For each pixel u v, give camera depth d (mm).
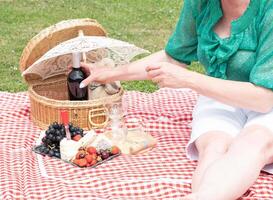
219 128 2521
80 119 2801
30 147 2734
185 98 3254
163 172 2510
